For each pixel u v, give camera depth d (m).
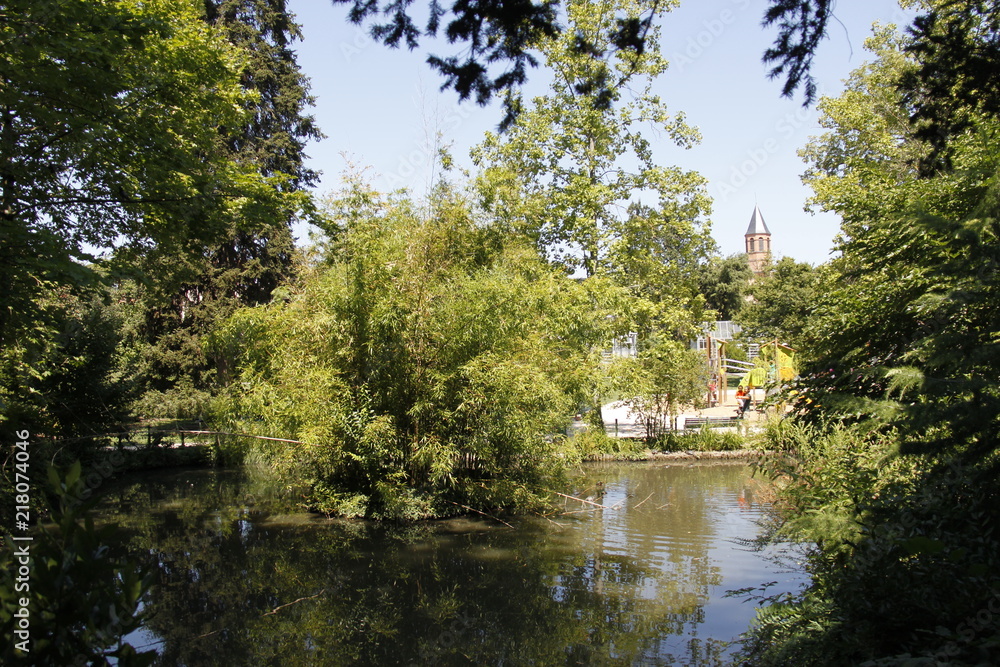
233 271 25.23
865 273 8.04
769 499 12.52
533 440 13.74
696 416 29.81
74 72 8.85
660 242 23.84
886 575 4.70
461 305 13.41
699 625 7.45
